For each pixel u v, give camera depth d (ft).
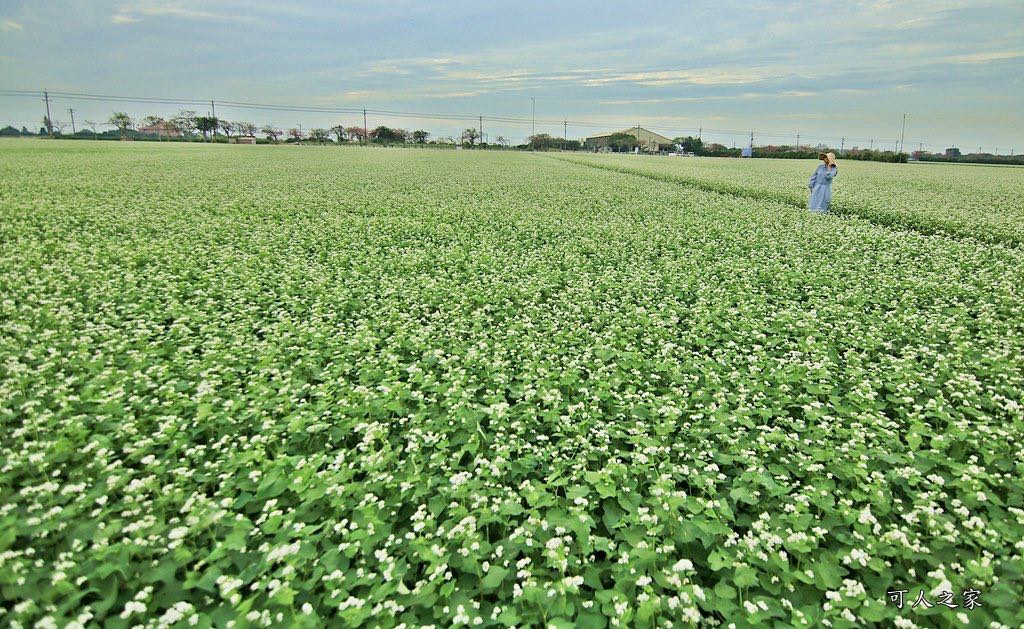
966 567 13.50
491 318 31.71
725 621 12.26
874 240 52.60
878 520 15.88
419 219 63.93
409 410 21.83
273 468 17.12
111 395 20.76
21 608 11.34
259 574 13.21
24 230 48.11
